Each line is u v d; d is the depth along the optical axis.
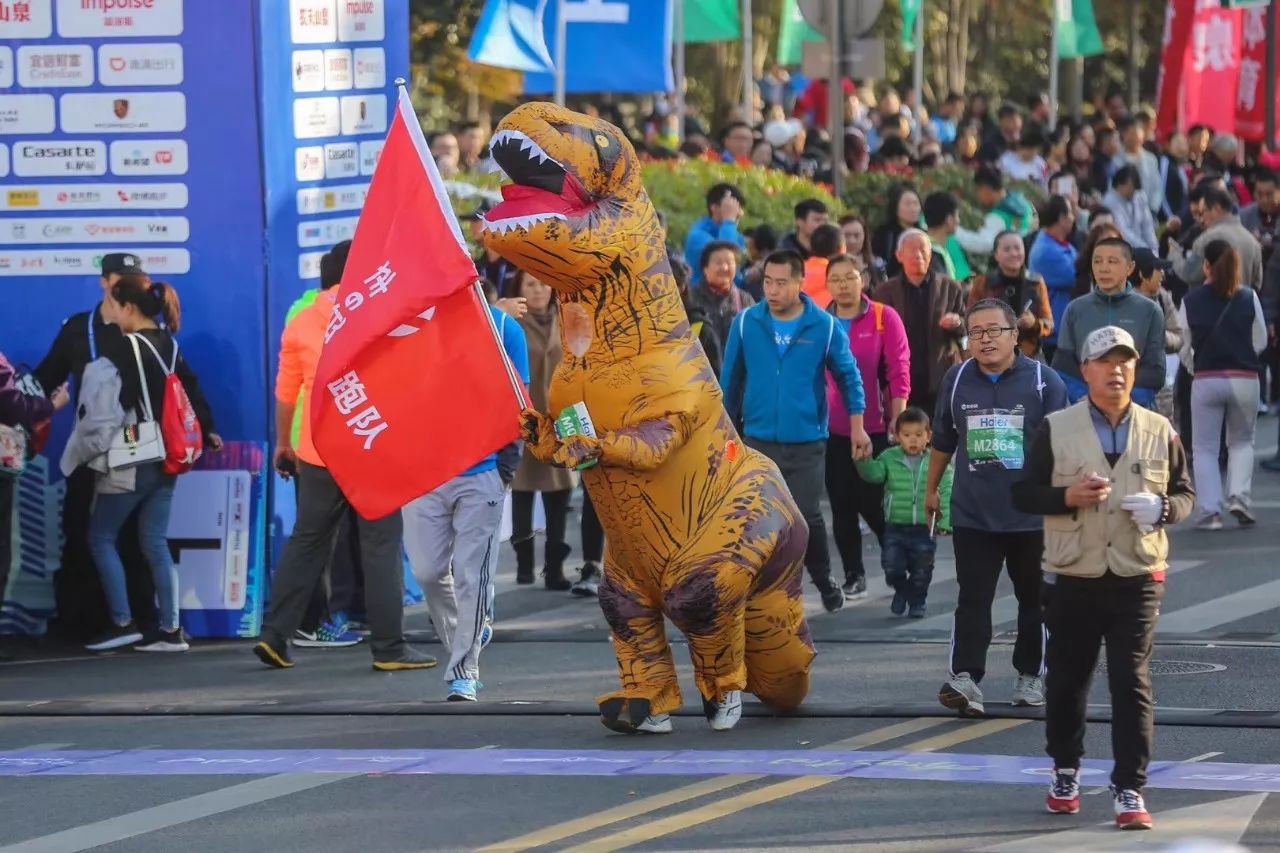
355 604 21.00
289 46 20.78
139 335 19.73
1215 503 25.81
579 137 15.08
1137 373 21.45
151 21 20.45
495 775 14.66
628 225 15.18
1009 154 45.53
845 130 43.56
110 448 19.53
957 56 83.19
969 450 16.17
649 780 14.40
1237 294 25.59
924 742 15.40
